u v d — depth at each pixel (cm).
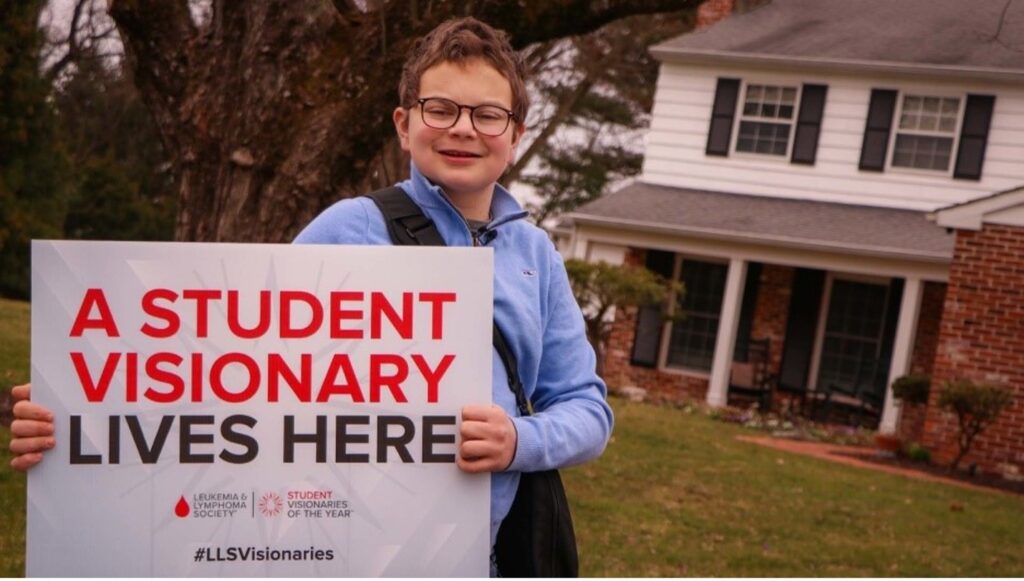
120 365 198
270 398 201
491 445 199
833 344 1669
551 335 226
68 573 196
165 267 199
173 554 198
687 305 1738
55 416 197
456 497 203
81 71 2100
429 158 212
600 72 1527
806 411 1633
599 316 1543
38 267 197
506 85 212
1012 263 1216
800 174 1708
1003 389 1182
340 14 515
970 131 1588
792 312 1672
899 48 1633
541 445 204
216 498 199
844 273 1664
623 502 798
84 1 1795
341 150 508
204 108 514
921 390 1318
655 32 1839
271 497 200
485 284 206
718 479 927
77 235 2341
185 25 518
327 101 507
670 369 1727
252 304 201
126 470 198
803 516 823
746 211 1673
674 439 1116
